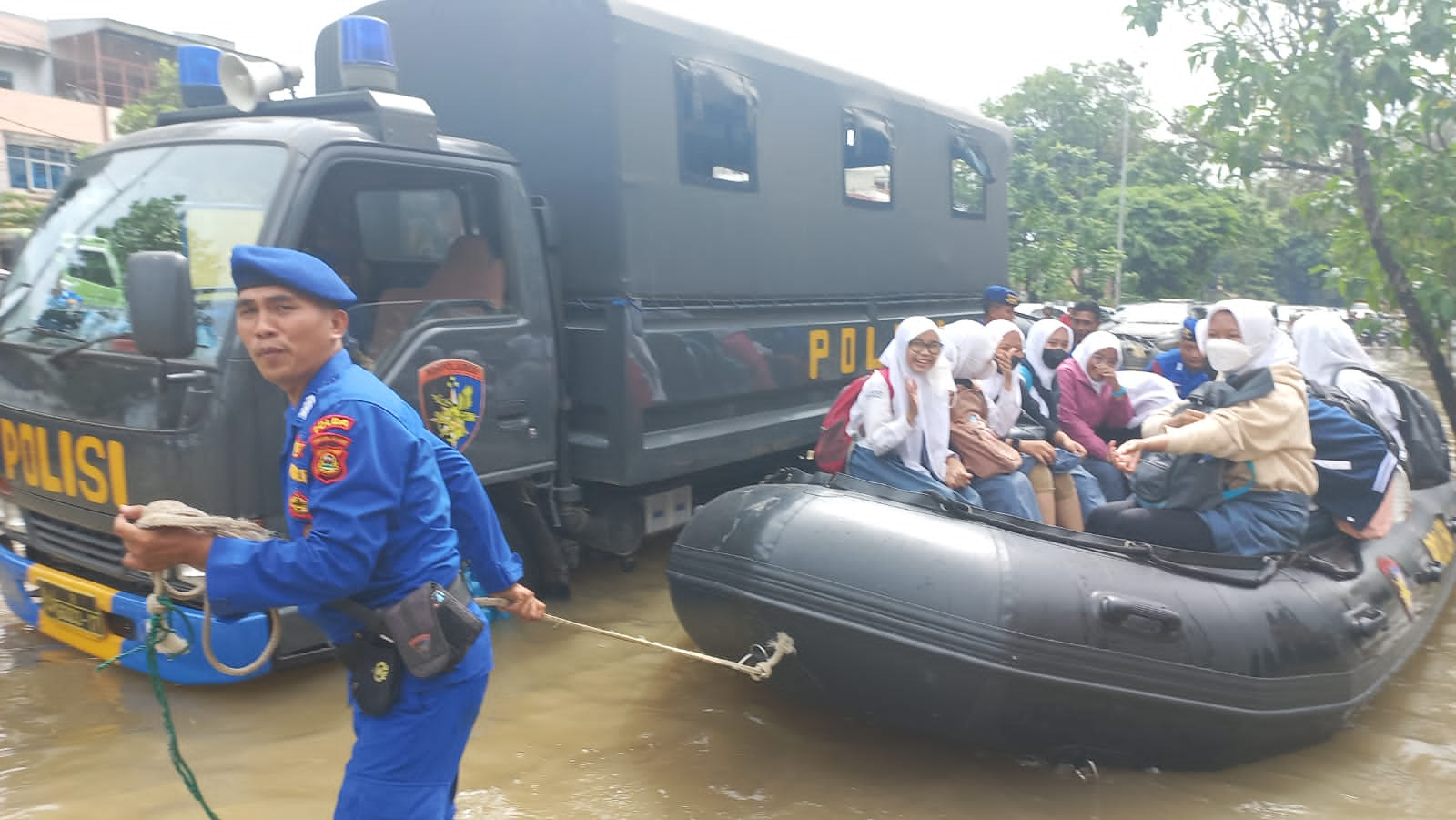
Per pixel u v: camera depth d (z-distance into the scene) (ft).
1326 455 15.33
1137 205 106.22
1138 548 12.92
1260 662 12.44
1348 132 28.17
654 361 17.47
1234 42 28.19
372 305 14.30
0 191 73.77
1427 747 14.08
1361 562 14.96
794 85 20.80
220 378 12.52
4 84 87.51
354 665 7.42
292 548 6.80
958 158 27.09
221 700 14.03
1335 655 13.11
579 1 16.89
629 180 16.93
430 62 18.81
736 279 19.48
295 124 14.06
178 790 11.71
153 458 12.57
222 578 6.77
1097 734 12.32
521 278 16.39
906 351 14.85
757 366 19.95
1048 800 12.30
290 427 7.31
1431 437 18.95
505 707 14.32
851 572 12.47
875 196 23.65
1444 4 26.50
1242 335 14.01
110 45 90.63
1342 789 12.78
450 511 8.27
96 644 14.06
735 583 13.25
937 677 11.95
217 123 14.83
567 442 17.51
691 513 20.45
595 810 11.67
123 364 12.88
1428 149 29.78
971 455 15.40
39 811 11.12
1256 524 13.97
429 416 14.84
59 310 14.08
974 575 12.05
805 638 12.67
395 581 7.36
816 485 14.75
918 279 25.62
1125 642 11.97
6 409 14.25
